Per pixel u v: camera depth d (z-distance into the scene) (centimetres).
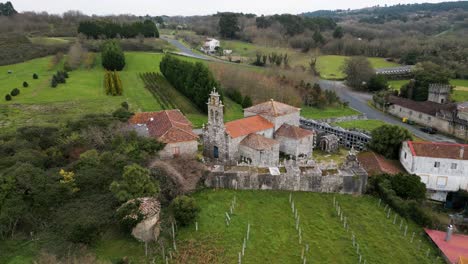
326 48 19475
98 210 4766
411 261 4488
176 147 6538
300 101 12381
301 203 5622
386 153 7294
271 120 7375
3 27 18562
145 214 4491
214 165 6272
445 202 6431
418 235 5012
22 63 14150
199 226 4931
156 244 4506
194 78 10625
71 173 5181
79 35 16750
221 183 5938
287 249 4603
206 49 19412
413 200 5484
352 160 6406
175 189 5472
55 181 5100
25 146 6272
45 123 8381
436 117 10231
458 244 4756
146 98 10781
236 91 11706
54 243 4316
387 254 4591
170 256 4328
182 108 10331
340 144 8381
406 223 5234
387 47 19400
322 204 5625
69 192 4966
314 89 12769
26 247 4269
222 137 6638
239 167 6206
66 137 6675
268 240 4750
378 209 5553
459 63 15862
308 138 7275
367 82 15025
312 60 16125
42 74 12850
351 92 14800
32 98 10306
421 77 12312
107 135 6700
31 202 4788
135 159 5841
